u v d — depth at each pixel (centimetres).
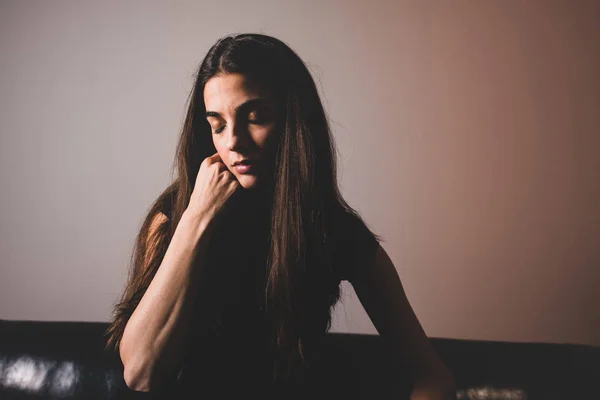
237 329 88
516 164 237
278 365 86
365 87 237
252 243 92
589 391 91
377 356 95
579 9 233
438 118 237
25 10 240
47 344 93
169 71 239
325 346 95
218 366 85
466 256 239
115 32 240
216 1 238
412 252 240
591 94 234
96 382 87
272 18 237
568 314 238
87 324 97
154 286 80
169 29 239
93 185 242
